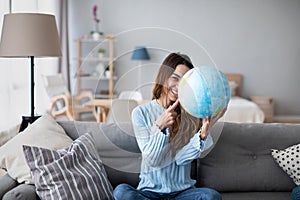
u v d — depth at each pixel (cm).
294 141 259
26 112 532
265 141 258
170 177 217
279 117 694
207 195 202
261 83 724
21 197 195
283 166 249
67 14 668
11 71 482
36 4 550
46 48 270
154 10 712
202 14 713
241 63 722
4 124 454
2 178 214
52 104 554
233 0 711
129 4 712
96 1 711
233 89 693
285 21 714
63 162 209
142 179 222
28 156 207
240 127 262
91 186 209
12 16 267
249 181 251
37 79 576
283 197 243
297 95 724
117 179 249
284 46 718
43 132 238
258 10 713
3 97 454
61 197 199
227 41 718
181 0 711
